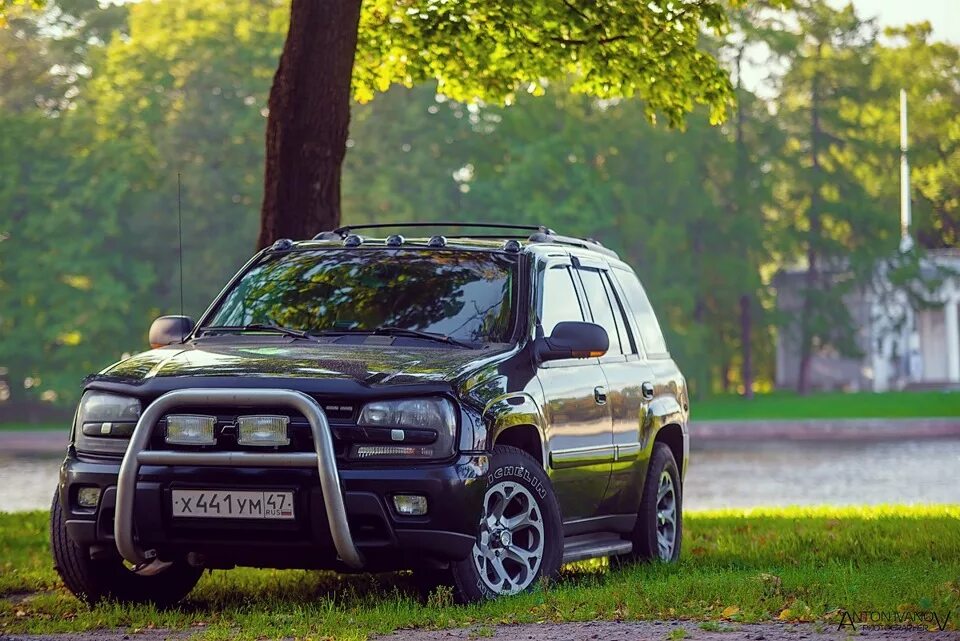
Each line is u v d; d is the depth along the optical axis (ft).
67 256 247.91
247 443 28.19
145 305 257.75
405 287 33.17
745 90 255.09
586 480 34.04
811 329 260.62
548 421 31.89
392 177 245.86
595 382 34.81
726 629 25.25
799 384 264.93
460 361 30.17
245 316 33.37
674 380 40.29
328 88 52.49
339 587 35.12
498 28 65.72
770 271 293.43
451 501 28.25
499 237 35.88
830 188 260.62
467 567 29.17
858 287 265.13
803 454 136.87
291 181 52.49
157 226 254.68
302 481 27.84
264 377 28.66
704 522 55.52
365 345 31.30
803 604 27.07
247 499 27.96
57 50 272.10
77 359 252.83
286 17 262.06
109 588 31.55
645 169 247.09
